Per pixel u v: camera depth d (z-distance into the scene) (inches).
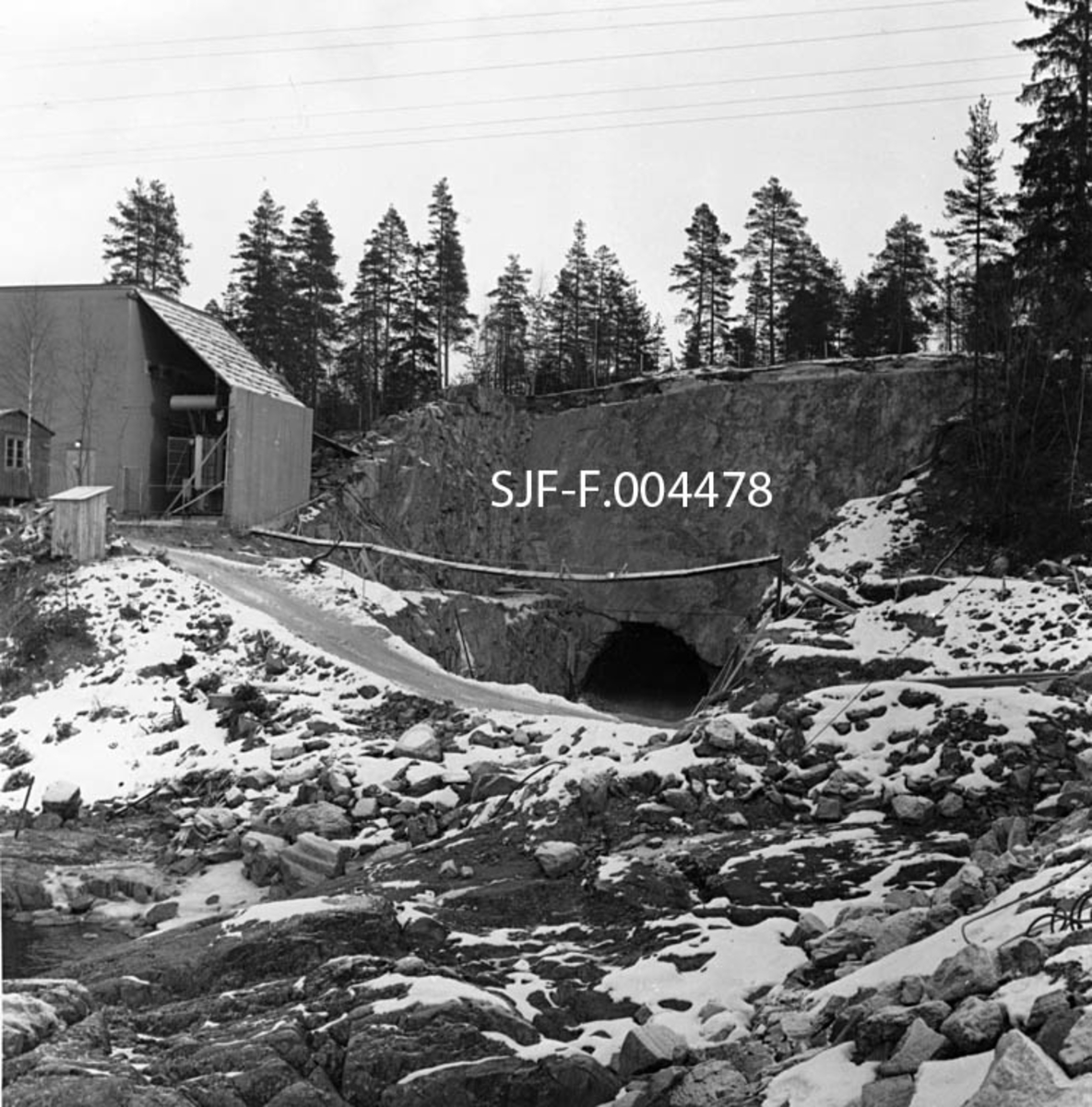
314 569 1753.2
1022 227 2124.8
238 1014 421.7
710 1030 400.5
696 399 2822.3
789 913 528.4
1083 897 354.6
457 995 395.9
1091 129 2079.2
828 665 1269.7
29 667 1312.7
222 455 2075.5
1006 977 332.2
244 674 1255.5
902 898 490.6
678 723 1275.8
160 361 2044.8
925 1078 292.8
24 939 685.3
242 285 3061.0
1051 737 710.5
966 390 2527.1
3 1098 317.4
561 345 3676.2
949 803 661.9
